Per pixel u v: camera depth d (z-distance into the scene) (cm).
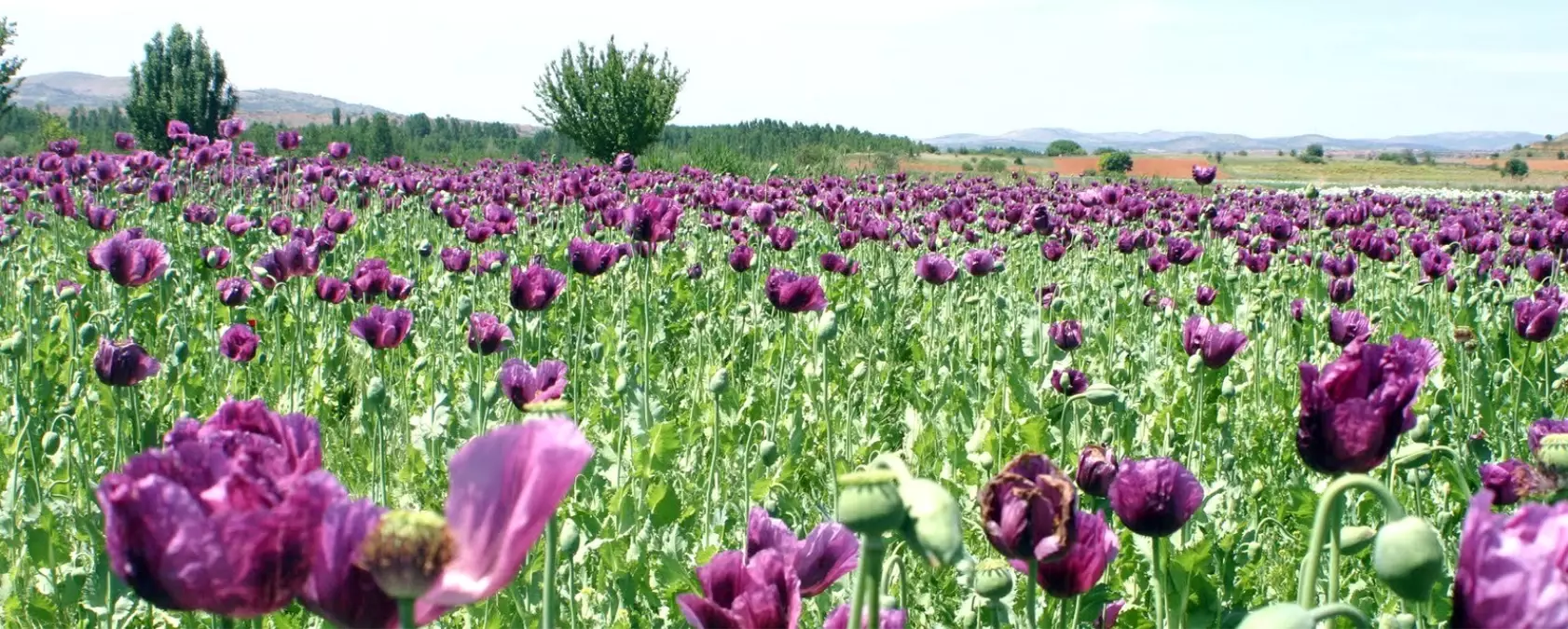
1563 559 176
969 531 555
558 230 1658
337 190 1845
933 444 665
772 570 245
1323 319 1034
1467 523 182
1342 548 290
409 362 877
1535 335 693
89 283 1110
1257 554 488
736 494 606
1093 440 659
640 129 5200
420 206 1738
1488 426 747
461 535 163
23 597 466
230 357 666
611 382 777
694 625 235
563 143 8294
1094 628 377
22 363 781
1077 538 286
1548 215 1784
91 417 654
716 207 1527
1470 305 1017
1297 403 820
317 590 164
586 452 163
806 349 912
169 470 168
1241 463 678
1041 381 830
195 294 995
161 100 7381
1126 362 880
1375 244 1131
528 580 444
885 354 945
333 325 949
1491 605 176
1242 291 1376
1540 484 378
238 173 1955
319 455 186
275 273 798
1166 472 305
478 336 650
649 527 507
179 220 1496
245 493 167
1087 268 1430
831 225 1644
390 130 8200
